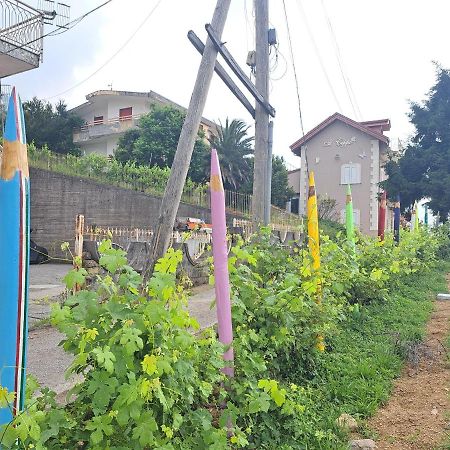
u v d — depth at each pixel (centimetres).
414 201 2736
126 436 251
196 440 295
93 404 246
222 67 589
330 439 396
